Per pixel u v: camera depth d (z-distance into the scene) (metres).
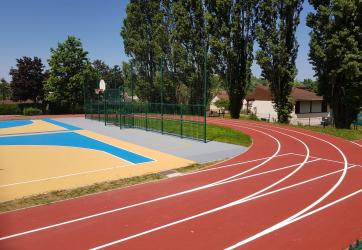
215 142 24.11
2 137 28.14
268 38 40.53
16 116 55.03
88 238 8.56
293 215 10.08
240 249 7.94
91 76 59.28
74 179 14.27
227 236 8.66
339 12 33.41
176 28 49.56
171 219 9.78
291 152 20.08
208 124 36.62
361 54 33.38
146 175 14.86
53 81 57.53
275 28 40.16
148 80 57.59
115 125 36.94
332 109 37.44
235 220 9.70
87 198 11.70
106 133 30.19
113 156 19.33
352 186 13.10
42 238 8.58
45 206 10.90
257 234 8.77
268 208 10.66
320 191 12.44
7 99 91.81
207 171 15.58
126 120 35.94
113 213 10.27
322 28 35.62
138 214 10.18
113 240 8.45
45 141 25.67
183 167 16.42
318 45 35.19
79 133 30.50
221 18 45.34
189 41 49.62
